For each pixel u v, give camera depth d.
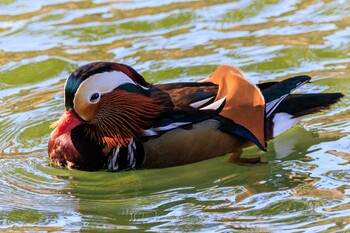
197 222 11.41
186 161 13.04
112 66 13.03
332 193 11.91
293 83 13.61
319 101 13.73
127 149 13.03
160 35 17.52
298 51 16.41
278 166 12.98
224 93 13.05
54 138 12.84
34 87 16.02
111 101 12.96
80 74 12.81
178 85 13.45
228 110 13.01
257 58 16.27
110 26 17.97
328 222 11.05
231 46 16.81
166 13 18.38
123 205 12.16
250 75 15.71
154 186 12.76
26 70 16.53
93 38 17.58
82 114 12.90
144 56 16.62
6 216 11.85
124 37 17.53
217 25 17.75
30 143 14.10
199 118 12.86
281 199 11.88
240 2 18.66
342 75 15.46
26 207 12.13
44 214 11.92
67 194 12.57
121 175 13.18
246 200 11.98
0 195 12.50
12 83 16.19
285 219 11.27
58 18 18.47
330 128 13.94
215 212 11.69
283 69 15.88
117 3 19.08
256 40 16.97
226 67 13.02
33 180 13.01
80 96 12.77
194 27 17.73
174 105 13.01
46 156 13.71
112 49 17.06
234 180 12.72
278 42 16.81
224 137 13.03
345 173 12.50
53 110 15.02
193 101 12.99
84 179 13.09
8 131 14.45
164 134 12.88
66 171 13.32
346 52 16.28
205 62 16.20
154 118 12.98
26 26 18.17
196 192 12.44
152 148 12.91
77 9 18.89
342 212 11.30
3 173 13.18
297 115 13.66
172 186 12.71
